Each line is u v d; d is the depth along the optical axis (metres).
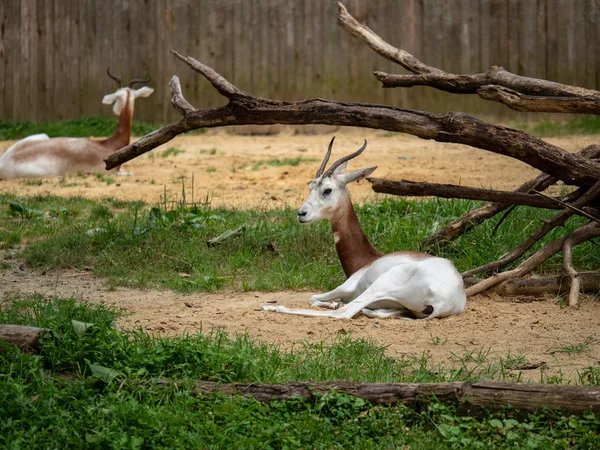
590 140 19.75
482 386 5.55
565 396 5.41
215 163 18.72
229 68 23.59
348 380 6.11
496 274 9.02
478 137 8.64
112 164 10.34
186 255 10.38
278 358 6.52
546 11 22.28
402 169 17.08
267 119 9.34
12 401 5.53
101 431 5.25
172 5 23.75
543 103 8.48
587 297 8.84
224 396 5.71
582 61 22.22
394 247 10.38
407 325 7.88
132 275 9.91
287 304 8.77
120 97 17.86
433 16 22.64
